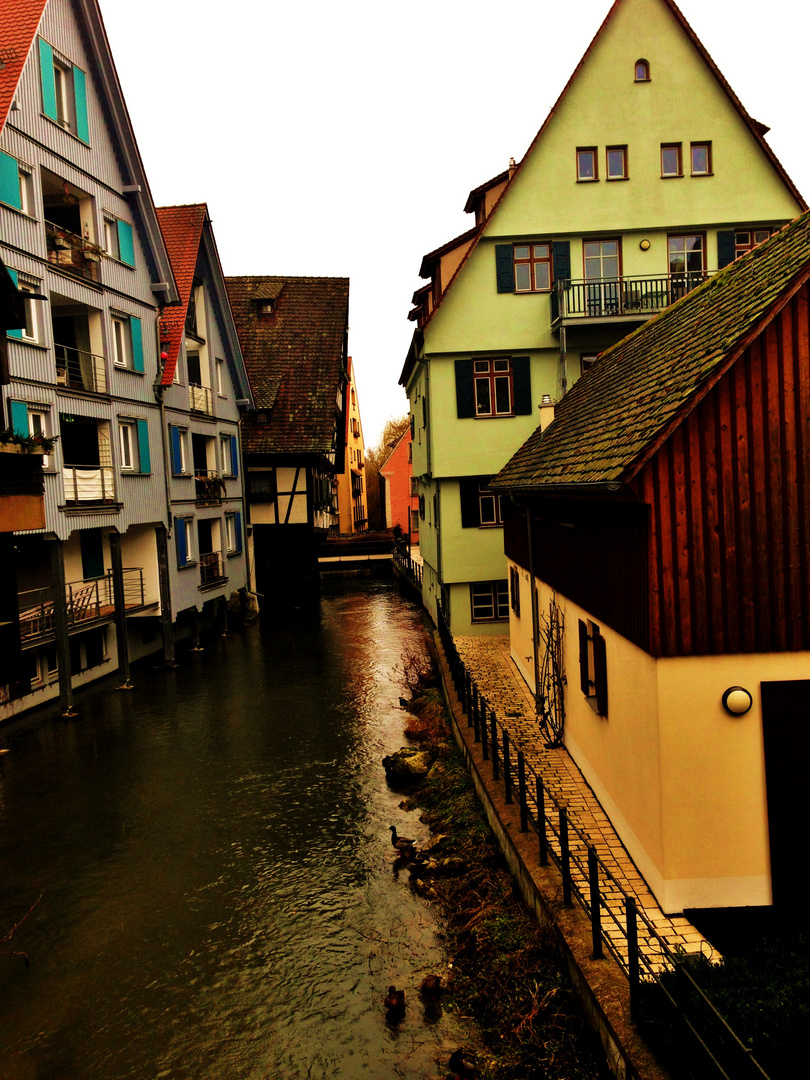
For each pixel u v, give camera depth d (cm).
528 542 1359
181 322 2225
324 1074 626
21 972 791
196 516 2356
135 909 899
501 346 2020
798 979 503
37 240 1534
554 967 660
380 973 754
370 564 4309
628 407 834
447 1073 607
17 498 1192
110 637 2009
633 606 707
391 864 972
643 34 1930
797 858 657
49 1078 644
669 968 577
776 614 646
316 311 3488
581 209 1975
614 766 830
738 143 1953
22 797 1237
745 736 654
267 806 1169
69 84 1694
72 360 1806
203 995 739
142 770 1336
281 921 859
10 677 1212
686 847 656
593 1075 546
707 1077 444
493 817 944
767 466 641
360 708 1653
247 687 1864
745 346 622
